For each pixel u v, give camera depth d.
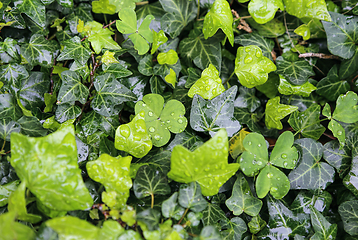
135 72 0.45
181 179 0.41
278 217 0.43
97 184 0.42
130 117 0.45
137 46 0.44
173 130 0.43
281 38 0.46
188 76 0.45
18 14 0.43
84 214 0.41
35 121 0.42
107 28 0.44
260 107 0.47
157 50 0.45
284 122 0.46
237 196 0.43
